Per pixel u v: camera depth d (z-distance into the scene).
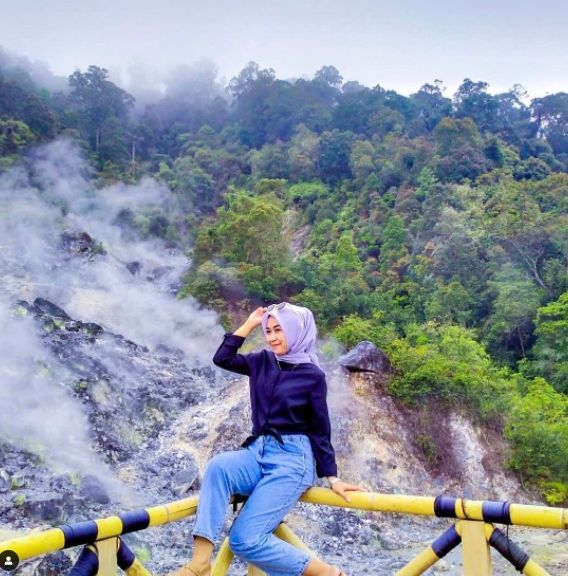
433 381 26.83
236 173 98.69
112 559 3.46
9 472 19.67
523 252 51.38
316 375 4.14
